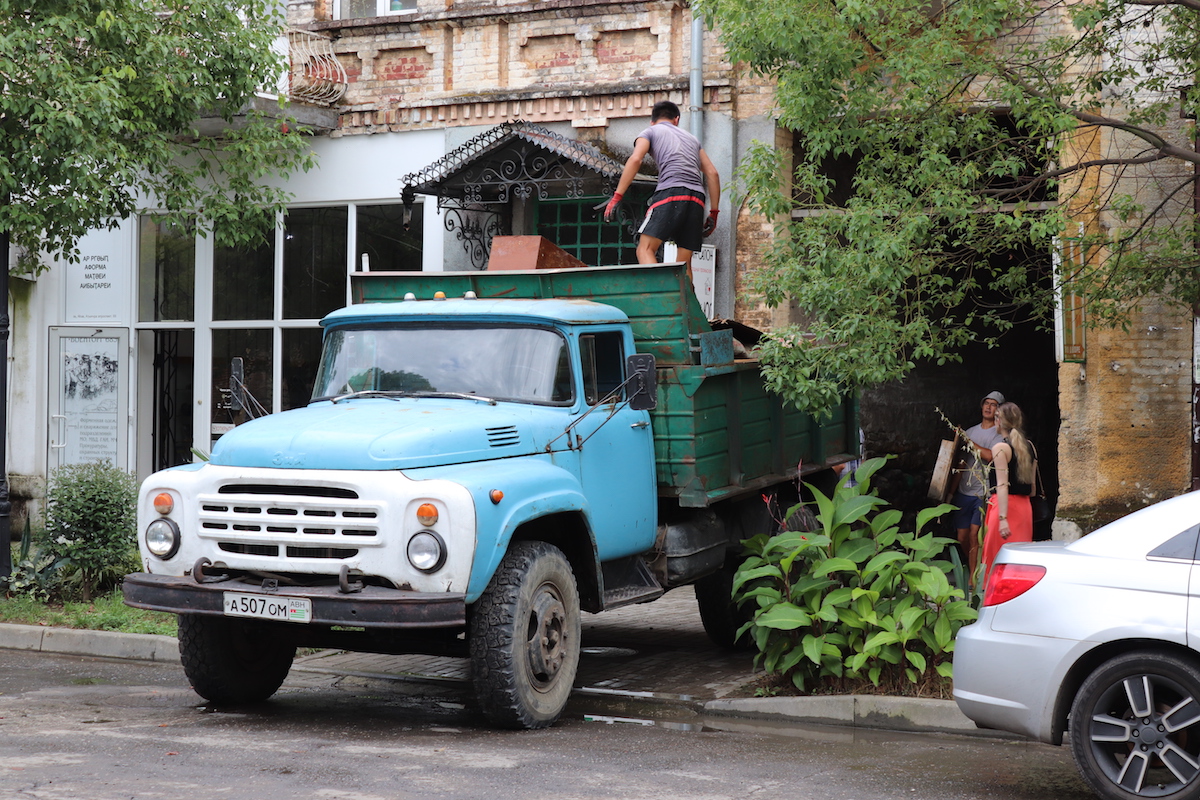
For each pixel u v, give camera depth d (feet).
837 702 25.49
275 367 53.42
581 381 26.76
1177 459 40.32
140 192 55.06
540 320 26.68
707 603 32.65
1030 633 19.66
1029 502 35.22
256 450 23.72
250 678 26.12
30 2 38.58
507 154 46.88
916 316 32.58
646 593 27.73
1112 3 32.86
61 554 38.14
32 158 38.78
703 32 46.47
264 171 49.85
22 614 35.70
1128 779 18.76
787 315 46.01
